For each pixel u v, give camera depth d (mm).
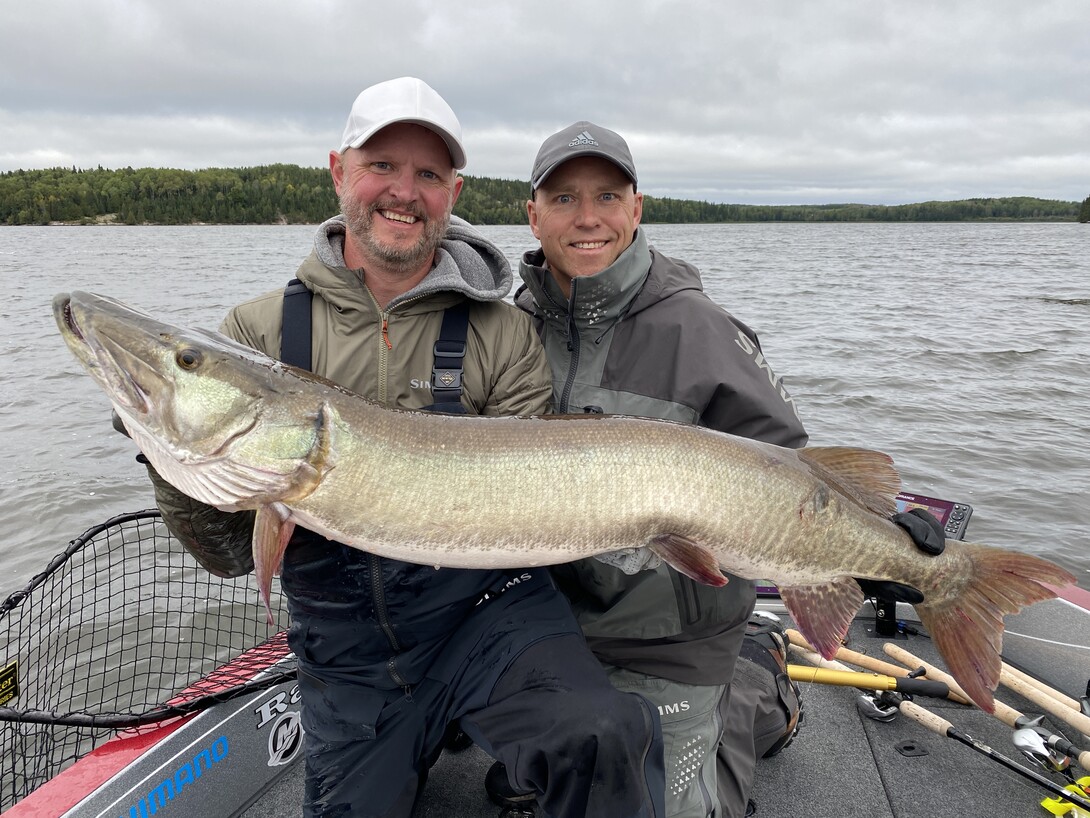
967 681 1077
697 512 997
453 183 1141
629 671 1097
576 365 1176
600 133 1164
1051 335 6168
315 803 1028
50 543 2361
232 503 939
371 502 927
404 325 1060
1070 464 3061
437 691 1010
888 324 6836
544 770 885
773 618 1386
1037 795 1186
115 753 1062
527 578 1056
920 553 1085
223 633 1800
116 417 941
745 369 1120
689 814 1005
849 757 1278
